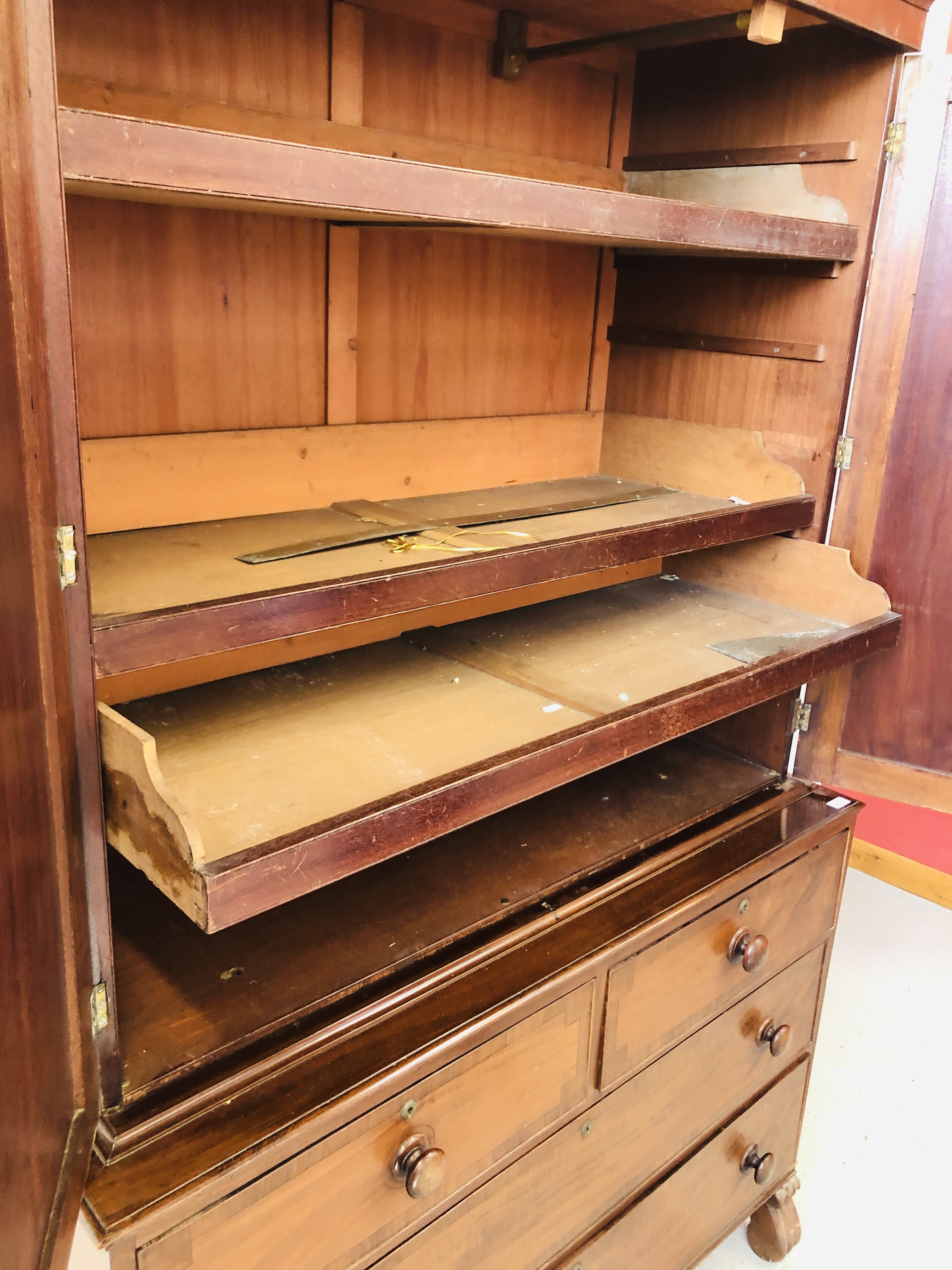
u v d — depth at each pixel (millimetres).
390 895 1367
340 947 1253
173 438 1329
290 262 1397
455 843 1505
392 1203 1128
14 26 666
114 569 1133
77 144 753
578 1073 1313
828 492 1694
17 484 694
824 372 1641
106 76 1164
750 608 1803
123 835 942
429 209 1005
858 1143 1962
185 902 880
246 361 1392
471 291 1640
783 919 1620
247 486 1422
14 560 694
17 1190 703
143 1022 1108
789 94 1602
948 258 1527
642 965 1354
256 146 860
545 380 1821
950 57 1450
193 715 1287
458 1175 1196
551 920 1335
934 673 1712
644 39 1500
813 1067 2076
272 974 1198
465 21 1473
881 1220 1811
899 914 2637
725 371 1764
